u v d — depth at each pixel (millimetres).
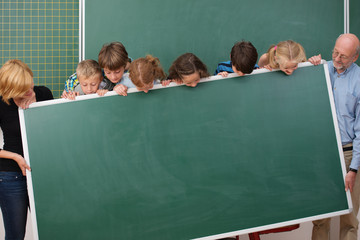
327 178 1983
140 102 1908
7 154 1850
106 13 2383
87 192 1875
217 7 2465
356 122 1980
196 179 1928
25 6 2428
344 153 2062
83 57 2381
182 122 1928
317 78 1993
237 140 1948
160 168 1914
